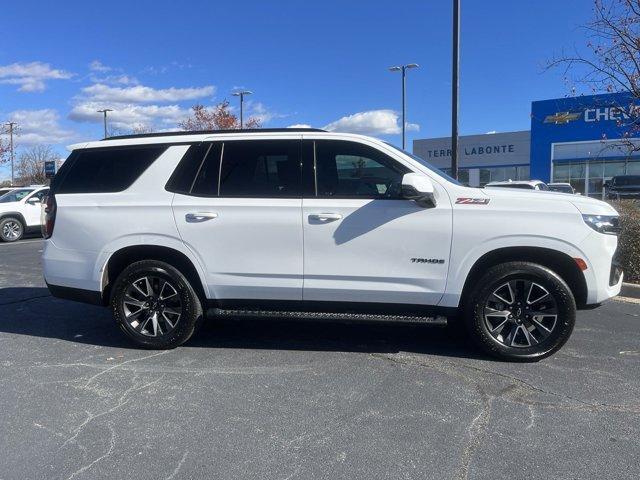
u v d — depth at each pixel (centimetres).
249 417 375
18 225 1675
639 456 322
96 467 314
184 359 492
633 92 896
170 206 494
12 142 3981
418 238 462
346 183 479
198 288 507
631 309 664
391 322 474
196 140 505
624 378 440
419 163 476
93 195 516
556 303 457
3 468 313
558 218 450
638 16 848
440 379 440
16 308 690
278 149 490
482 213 456
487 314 470
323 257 474
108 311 672
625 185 2483
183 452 330
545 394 409
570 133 3388
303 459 321
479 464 314
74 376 453
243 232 482
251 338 554
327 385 430
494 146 4031
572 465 312
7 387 430
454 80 1263
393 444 337
